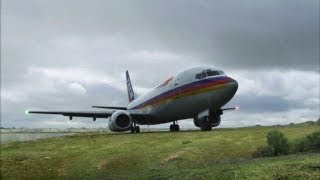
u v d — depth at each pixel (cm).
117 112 3175
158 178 1256
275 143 1695
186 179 1172
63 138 2616
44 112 3444
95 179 1437
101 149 1980
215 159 1667
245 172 1121
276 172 1075
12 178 1532
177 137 2322
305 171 1058
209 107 2991
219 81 2889
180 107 3173
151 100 3525
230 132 2442
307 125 2741
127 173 1502
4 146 2319
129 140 2286
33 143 2367
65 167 1664
